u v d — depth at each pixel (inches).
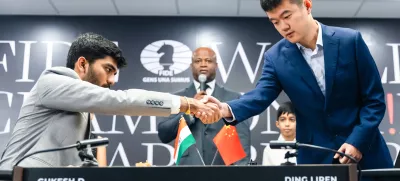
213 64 168.4
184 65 215.5
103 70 77.2
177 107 70.1
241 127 147.3
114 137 204.2
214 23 219.9
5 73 211.9
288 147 52.6
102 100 66.8
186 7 212.5
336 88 76.3
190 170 44.8
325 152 78.0
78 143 51.5
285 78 80.6
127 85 212.4
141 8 213.6
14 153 68.4
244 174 44.6
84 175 44.7
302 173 44.4
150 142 204.5
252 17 220.2
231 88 212.1
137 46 217.2
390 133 206.2
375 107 75.7
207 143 140.0
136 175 44.8
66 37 217.8
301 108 80.1
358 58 76.5
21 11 216.1
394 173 50.2
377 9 212.4
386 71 214.5
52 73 73.0
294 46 81.0
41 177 44.6
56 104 68.9
